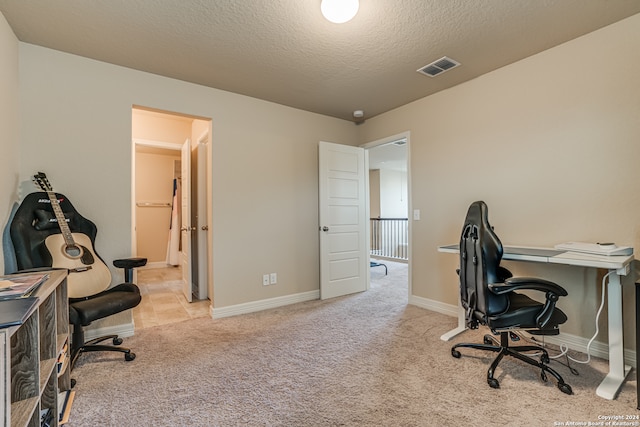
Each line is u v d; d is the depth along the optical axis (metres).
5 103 2.00
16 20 2.01
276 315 3.16
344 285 3.95
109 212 2.59
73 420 1.53
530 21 2.04
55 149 2.38
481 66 2.67
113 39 2.24
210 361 2.15
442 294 3.22
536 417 1.52
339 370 2.01
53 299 1.47
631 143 2.02
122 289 2.36
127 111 2.67
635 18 2.00
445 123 3.16
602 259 1.72
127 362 2.14
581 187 2.24
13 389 1.09
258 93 3.25
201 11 1.92
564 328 2.34
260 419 1.53
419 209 3.44
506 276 2.23
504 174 2.68
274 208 3.50
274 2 1.84
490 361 2.12
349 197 4.04
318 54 2.45
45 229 2.19
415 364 2.09
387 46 2.33
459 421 1.50
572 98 2.27
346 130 4.18
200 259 3.83
